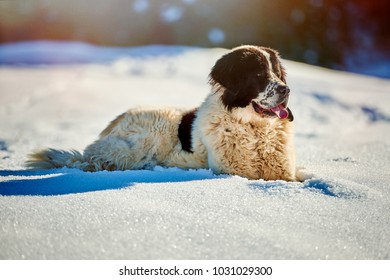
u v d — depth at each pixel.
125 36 83.56
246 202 4.17
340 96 18.80
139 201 4.16
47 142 10.04
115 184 4.93
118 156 6.47
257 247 3.31
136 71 25.61
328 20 85.38
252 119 5.84
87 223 3.67
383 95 19.95
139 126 6.63
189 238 3.43
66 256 3.21
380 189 4.91
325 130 12.71
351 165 6.62
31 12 82.88
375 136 10.75
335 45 81.25
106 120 13.75
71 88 20.14
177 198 4.27
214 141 5.93
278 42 79.50
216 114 6.00
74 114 14.99
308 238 3.47
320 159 7.32
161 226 3.61
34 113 15.30
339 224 3.75
